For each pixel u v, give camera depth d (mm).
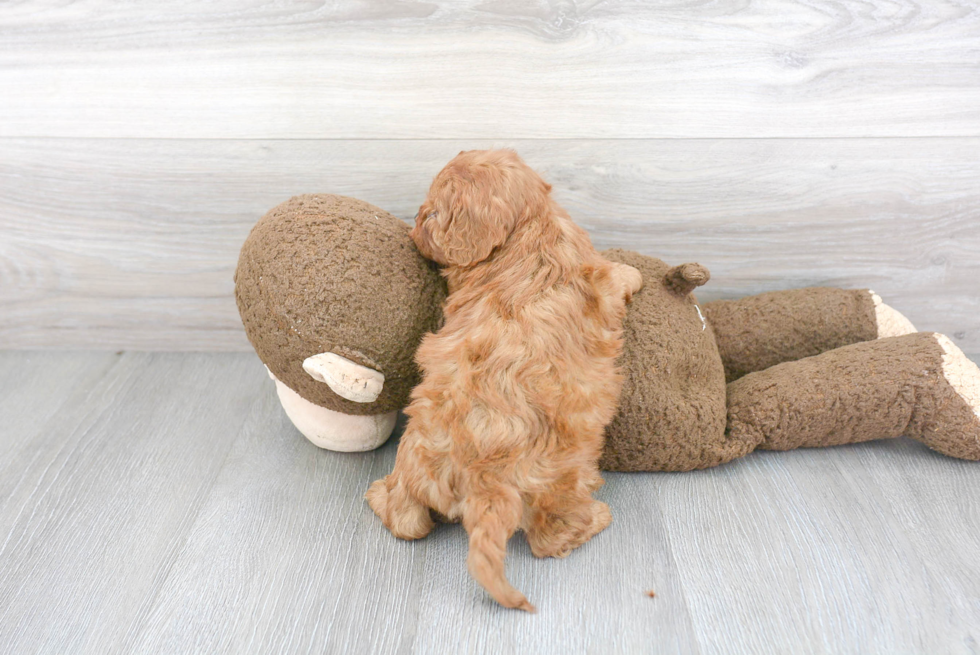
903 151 1569
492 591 1041
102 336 1870
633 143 1577
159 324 1849
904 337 1487
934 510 1328
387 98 1542
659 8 1447
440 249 1234
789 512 1328
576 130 1564
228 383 1760
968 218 1634
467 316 1201
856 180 1604
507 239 1213
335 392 1255
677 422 1376
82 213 1690
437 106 1547
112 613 1128
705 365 1459
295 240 1247
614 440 1391
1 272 1773
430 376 1184
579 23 1461
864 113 1535
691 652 1054
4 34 1501
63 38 1505
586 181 1618
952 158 1572
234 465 1474
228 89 1544
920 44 1469
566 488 1167
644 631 1088
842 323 1592
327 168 1619
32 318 1840
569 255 1226
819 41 1473
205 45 1504
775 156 1583
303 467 1467
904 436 1540
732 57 1489
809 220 1652
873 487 1392
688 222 1664
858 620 1103
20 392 1715
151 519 1324
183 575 1199
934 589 1154
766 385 1456
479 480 1105
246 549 1254
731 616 1112
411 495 1229
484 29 1469
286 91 1543
